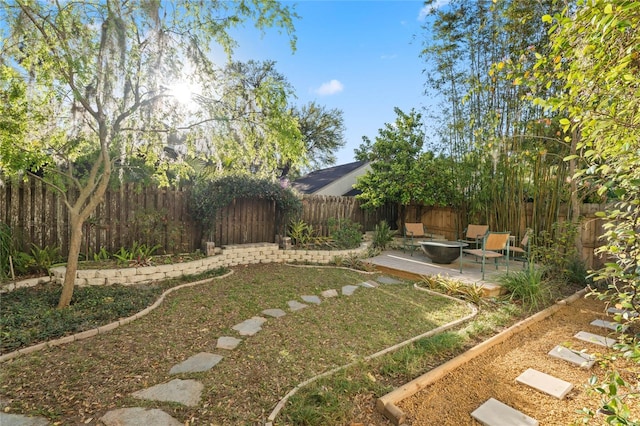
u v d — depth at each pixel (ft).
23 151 12.49
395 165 31.45
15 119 11.94
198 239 22.25
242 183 22.31
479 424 7.06
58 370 8.43
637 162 5.88
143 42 12.92
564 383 8.63
